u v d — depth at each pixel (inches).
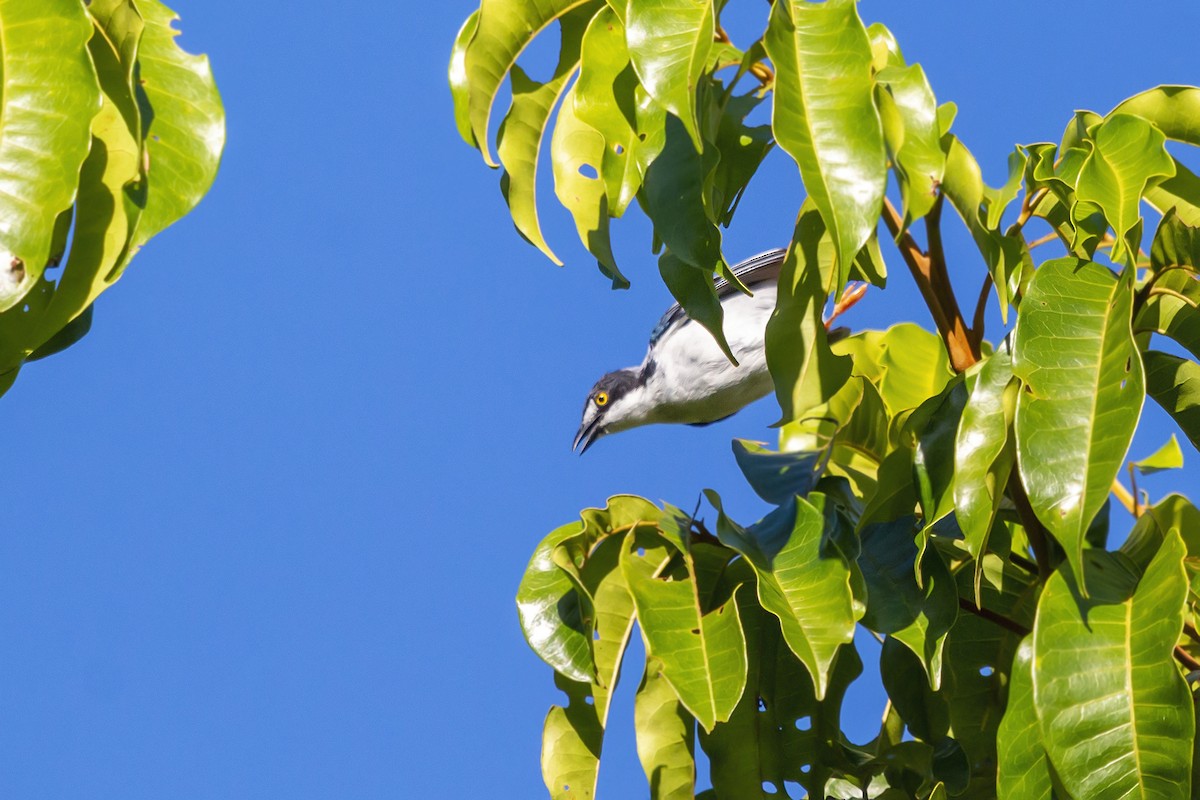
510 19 203.8
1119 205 182.1
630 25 164.6
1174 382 216.4
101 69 160.1
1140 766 161.6
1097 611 170.7
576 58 208.8
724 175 201.0
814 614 181.9
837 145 155.7
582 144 212.7
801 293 192.9
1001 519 212.1
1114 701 165.0
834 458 245.9
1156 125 207.8
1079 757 163.2
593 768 212.1
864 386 225.1
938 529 229.1
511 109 209.6
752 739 224.1
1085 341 169.5
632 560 209.6
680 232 180.1
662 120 183.6
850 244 152.7
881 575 200.5
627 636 212.8
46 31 147.1
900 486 198.1
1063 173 192.4
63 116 145.8
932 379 274.7
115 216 162.6
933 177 176.4
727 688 182.4
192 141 164.4
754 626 223.1
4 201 143.6
